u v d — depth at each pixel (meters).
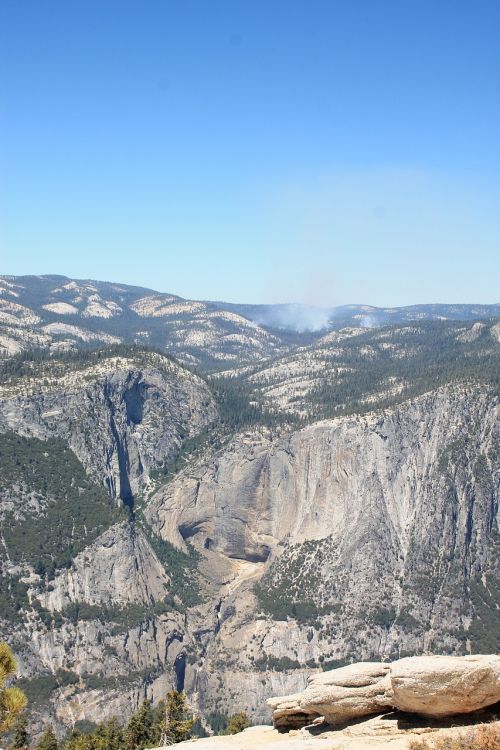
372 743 60.75
